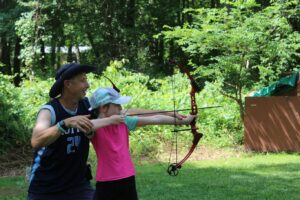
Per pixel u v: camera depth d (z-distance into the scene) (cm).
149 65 3272
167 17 3469
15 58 3956
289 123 1599
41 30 2995
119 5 3238
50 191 482
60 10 3062
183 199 923
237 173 1203
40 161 480
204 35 1667
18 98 1681
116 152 513
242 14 1803
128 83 1977
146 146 1580
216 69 1698
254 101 1647
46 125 456
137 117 518
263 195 949
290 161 1402
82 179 499
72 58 4166
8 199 959
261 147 1633
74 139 477
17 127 1562
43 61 3481
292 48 1777
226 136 1741
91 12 3186
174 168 529
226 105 1820
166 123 521
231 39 1619
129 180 517
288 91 1697
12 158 1465
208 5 4022
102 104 503
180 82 2088
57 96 491
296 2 1938
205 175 1178
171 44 3400
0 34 3247
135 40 3275
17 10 3069
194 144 542
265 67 1781
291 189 1006
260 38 1642
